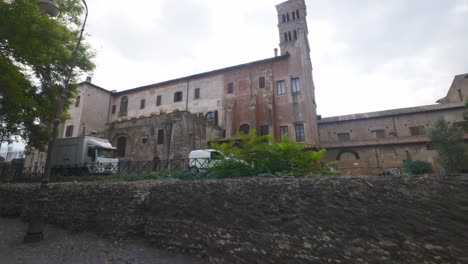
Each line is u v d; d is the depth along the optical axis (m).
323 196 4.55
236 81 29.92
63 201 9.42
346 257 3.88
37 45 9.05
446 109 26.66
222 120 29.03
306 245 4.36
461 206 3.31
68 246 6.97
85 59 13.46
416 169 20.61
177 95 32.59
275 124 26.88
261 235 4.97
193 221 6.25
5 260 5.93
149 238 6.99
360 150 27.14
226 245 5.43
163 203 7.07
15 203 10.79
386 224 3.74
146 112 33.38
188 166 13.68
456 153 17.61
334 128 31.77
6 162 19.97
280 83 28.06
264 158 7.72
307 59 29.62
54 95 13.35
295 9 33.47
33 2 8.95
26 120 12.84
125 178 12.38
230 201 5.75
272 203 5.11
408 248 3.45
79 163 17.42
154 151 20.52
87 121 31.36
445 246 3.21
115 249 6.64
